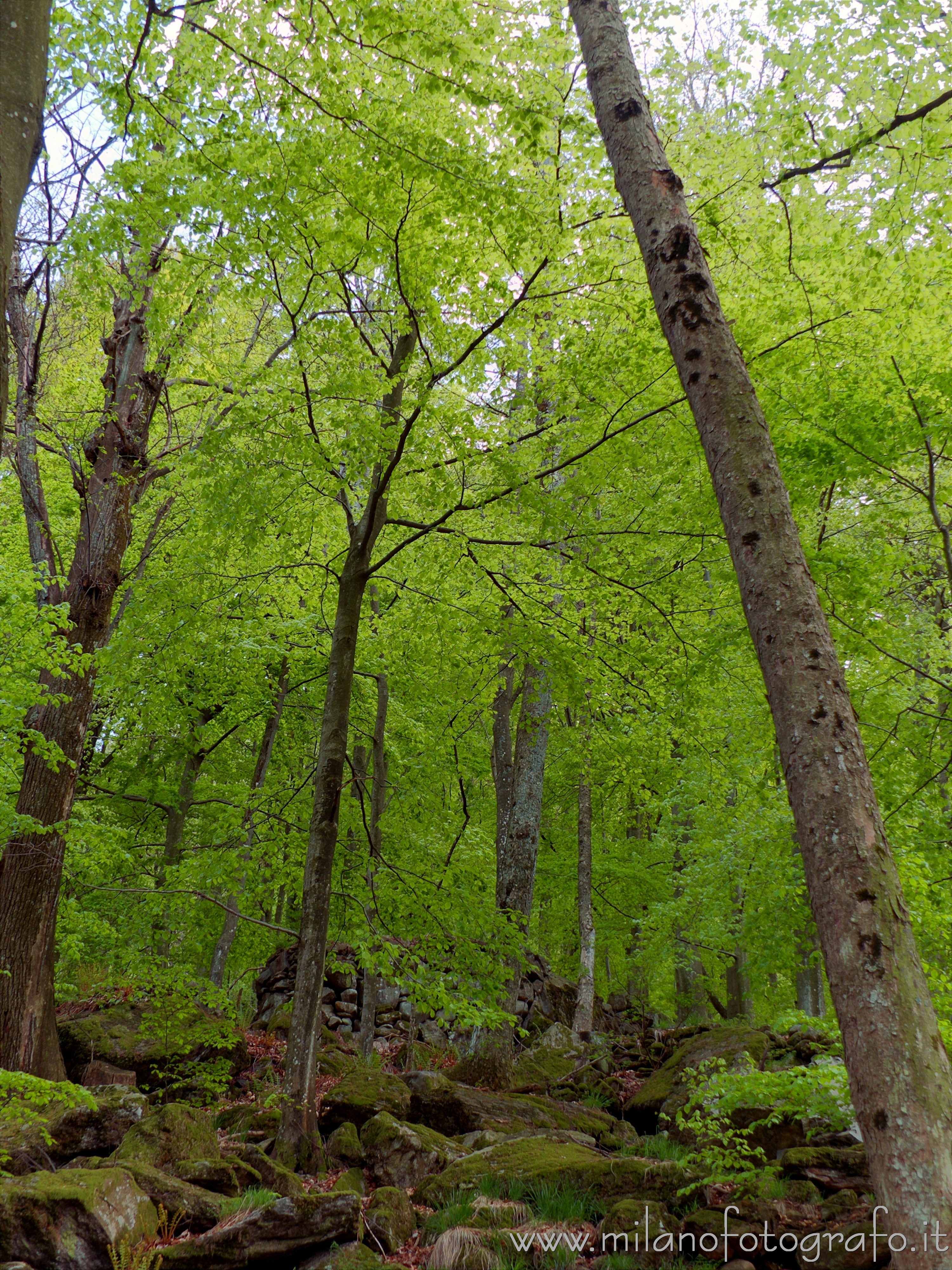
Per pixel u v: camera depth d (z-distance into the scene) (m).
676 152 6.77
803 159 6.18
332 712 7.60
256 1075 9.34
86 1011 9.73
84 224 6.27
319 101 5.69
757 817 10.72
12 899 7.80
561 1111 7.96
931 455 7.24
